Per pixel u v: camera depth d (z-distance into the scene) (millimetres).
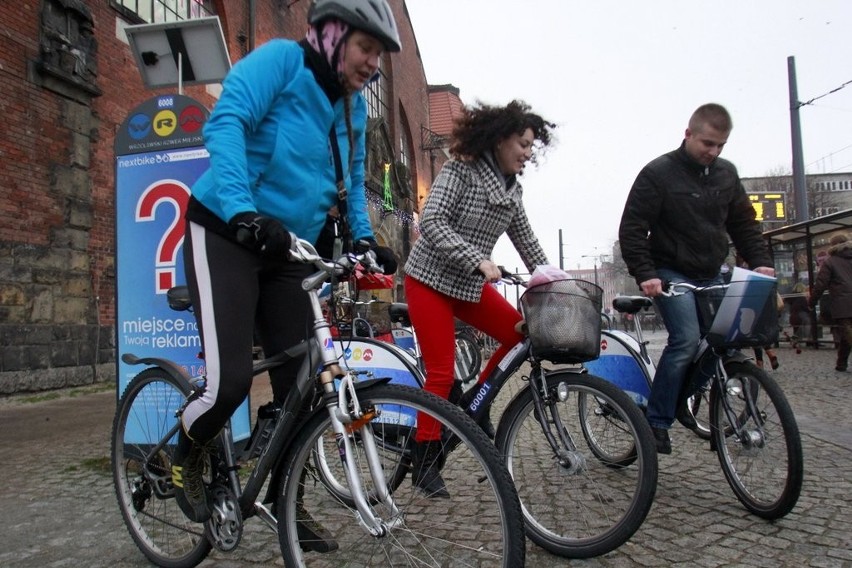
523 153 2871
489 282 2717
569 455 2578
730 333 2963
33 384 7352
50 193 7730
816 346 13000
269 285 2289
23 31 7449
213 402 2014
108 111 8773
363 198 2518
